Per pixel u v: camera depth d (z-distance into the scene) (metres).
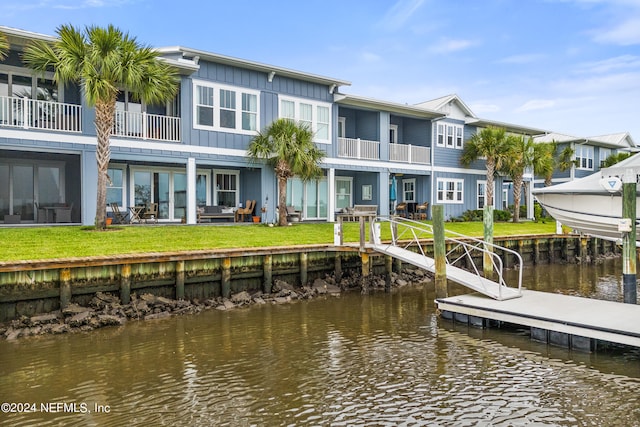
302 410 6.04
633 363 7.87
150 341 9.01
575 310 9.69
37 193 18.75
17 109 15.77
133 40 14.27
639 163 12.09
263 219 20.58
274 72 20.89
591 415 5.93
